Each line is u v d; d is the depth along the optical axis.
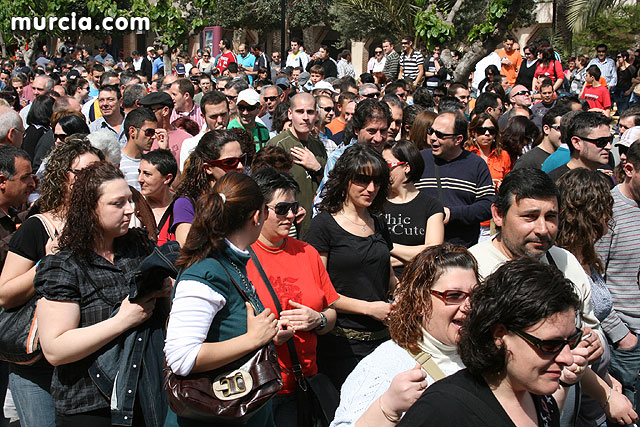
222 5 32.16
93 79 14.85
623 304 4.51
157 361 3.37
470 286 2.87
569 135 5.68
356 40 28.41
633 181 4.54
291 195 3.96
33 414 3.79
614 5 26.47
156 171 5.20
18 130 6.12
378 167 4.27
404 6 21.55
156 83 13.73
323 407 3.83
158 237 4.66
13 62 23.03
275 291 3.87
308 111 6.55
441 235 5.07
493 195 5.77
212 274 2.98
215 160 4.63
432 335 2.90
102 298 3.35
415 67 15.66
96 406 3.28
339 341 4.31
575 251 4.00
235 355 2.98
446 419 2.16
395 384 2.56
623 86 18.17
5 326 3.69
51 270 3.27
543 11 28.81
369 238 4.38
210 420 3.02
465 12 24.17
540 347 2.09
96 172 3.38
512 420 2.19
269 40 36.34
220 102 7.19
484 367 2.19
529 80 14.11
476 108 8.62
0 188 4.41
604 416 4.00
